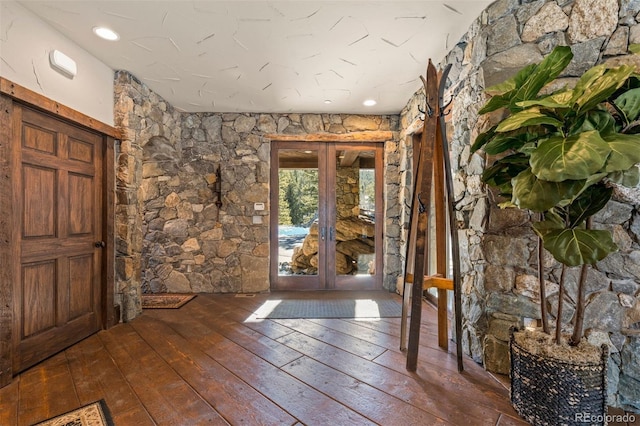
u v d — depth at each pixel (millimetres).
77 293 2311
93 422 1408
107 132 2545
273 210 3889
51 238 2086
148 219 3742
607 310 1576
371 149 3904
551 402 1320
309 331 2498
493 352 1824
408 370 1861
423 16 1938
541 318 1599
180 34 2127
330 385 1707
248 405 1531
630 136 1123
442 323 2170
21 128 1867
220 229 3775
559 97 1229
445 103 2496
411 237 2082
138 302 2896
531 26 1742
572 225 1308
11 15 1782
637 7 1517
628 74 1070
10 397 1604
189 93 3172
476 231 1982
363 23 2002
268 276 3791
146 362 1980
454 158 2316
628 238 1543
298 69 2639
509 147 1549
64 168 2193
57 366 1933
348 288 3891
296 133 3779
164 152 3631
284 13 1898
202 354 2094
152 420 1423
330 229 3885
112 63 2543
